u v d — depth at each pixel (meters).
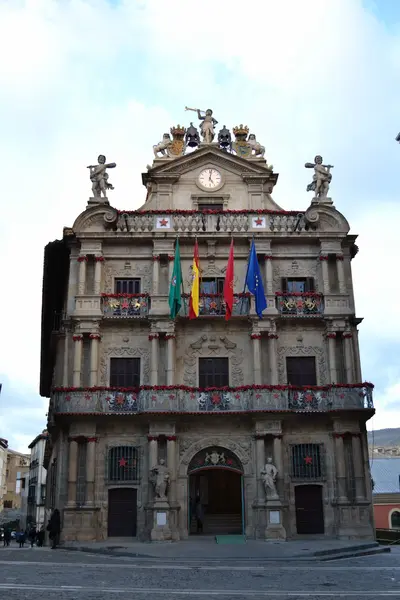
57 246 35.22
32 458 88.50
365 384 31.44
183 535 30.25
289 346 33.31
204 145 36.19
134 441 31.47
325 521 30.81
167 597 12.59
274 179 36.38
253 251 32.22
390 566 20.50
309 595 13.04
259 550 25.02
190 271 34.09
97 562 21.62
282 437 31.62
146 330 33.19
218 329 33.47
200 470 31.56
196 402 31.20
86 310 32.69
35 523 75.56
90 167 35.69
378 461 61.50
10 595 12.57
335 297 33.34
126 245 34.38
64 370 32.50
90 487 30.42
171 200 35.72
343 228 34.50
